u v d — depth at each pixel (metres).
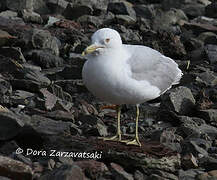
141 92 12.66
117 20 25.89
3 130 12.92
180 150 13.63
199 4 30.56
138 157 12.17
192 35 25.55
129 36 23.69
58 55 20.56
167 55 22.12
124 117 16.05
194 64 21.23
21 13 24.30
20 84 16.66
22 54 19.59
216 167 12.74
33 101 15.65
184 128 15.11
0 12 25.33
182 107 16.61
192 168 12.73
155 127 15.51
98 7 27.64
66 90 17.62
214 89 18.23
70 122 14.37
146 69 12.85
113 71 12.18
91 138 13.27
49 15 25.66
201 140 14.34
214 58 21.72
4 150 12.48
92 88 12.50
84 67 12.52
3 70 17.84
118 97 12.52
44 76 17.50
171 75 13.76
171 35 22.41
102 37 12.17
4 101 15.43
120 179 11.59
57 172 10.95
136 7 28.27
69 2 27.66
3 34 20.30
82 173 11.05
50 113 14.79
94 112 15.98
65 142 12.73
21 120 13.53
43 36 20.36
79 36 22.12
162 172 12.11
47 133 13.00
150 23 26.61
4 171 11.02
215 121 16.34
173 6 30.42
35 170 11.59
